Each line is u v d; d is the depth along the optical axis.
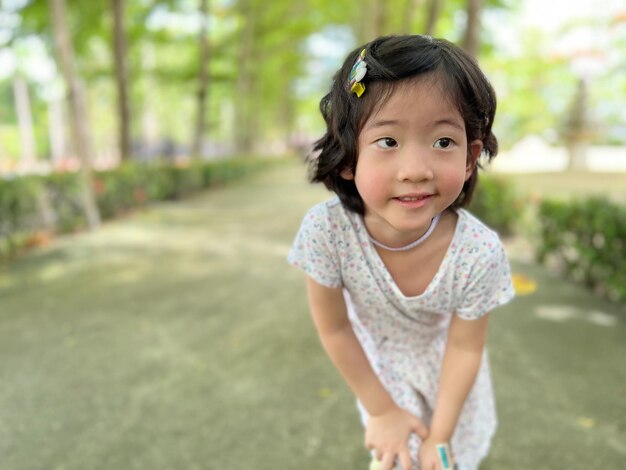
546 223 4.59
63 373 2.73
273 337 3.15
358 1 16.02
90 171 7.00
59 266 4.97
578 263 4.12
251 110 23.36
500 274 1.16
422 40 0.92
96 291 4.17
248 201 10.45
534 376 2.57
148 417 2.29
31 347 3.06
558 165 19.22
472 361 1.22
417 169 0.88
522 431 2.12
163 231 6.89
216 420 2.26
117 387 2.57
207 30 14.24
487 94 0.94
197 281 4.43
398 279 1.19
